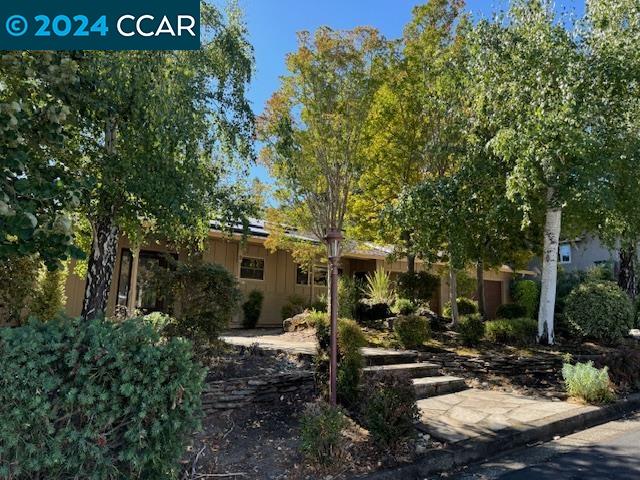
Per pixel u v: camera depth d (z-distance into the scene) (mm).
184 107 5484
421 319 9188
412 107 10672
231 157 7254
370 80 10188
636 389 7562
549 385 7633
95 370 2875
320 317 10453
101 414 2844
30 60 4098
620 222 8875
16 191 3367
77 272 8820
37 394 2705
